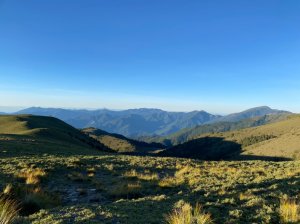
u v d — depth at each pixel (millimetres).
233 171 24266
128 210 11531
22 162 25875
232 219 10391
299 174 20656
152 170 26578
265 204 12430
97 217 10484
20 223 9938
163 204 12672
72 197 16141
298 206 11250
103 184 19203
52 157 32906
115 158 34469
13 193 13562
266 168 27141
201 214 10055
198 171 24047
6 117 140750
